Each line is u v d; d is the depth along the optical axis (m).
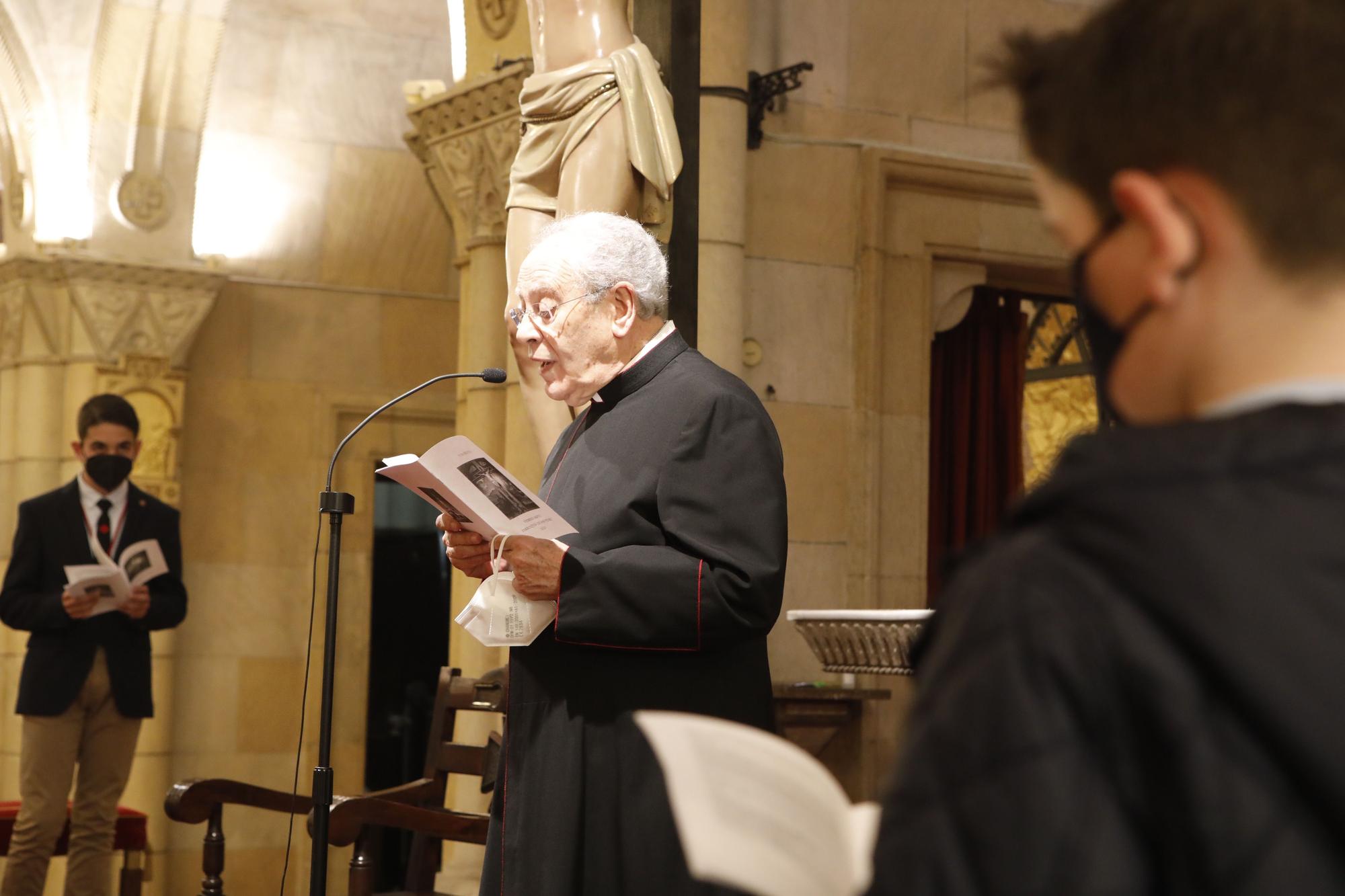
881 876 0.74
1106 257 0.83
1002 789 0.70
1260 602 0.68
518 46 6.99
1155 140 0.79
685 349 3.22
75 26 8.71
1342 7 0.77
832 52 7.01
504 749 3.19
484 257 7.04
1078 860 0.69
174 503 9.20
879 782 6.62
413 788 5.02
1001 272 7.65
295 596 9.75
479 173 7.06
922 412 7.11
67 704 6.30
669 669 2.97
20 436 9.09
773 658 6.57
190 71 9.11
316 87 9.68
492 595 2.95
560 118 4.34
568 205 4.26
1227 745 0.67
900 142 7.18
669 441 3.04
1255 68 0.77
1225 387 0.78
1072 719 0.71
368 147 9.92
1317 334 0.76
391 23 9.69
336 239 9.95
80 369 9.02
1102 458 0.77
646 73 4.31
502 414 6.88
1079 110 0.84
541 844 2.94
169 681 9.22
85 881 6.38
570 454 3.22
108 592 6.33
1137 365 0.83
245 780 9.48
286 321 9.80
